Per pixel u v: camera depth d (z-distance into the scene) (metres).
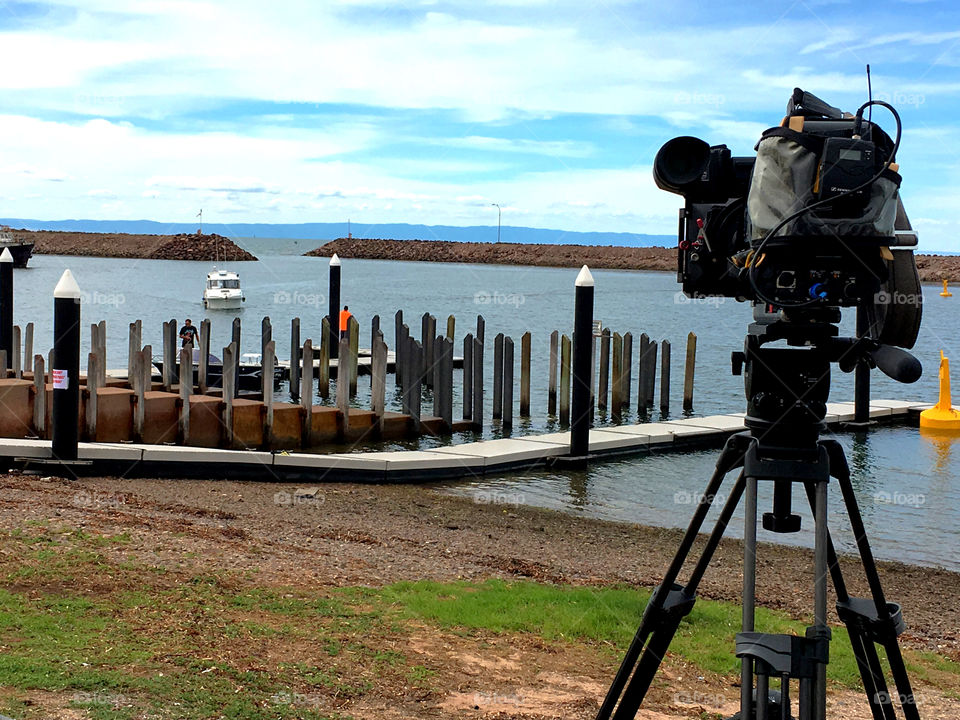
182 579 7.84
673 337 50.91
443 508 13.83
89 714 4.91
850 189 3.50
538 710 5.80
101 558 8.13
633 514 14.71
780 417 3.96
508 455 17.25
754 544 3.94
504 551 11.11
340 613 7.41
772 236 3.53
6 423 18.08
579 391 17.89
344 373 20.12
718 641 7.78
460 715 5.59
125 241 195.88
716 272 4.20
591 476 17.34
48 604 6.76
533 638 7.29
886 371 3.72
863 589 11.00
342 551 10.05
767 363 3.99
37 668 5.46
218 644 6.31
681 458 19.03
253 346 42.28
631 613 8.11
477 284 103.75
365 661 6.34
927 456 20.45
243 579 8.12
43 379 18.00
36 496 11.40
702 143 4.12
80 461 13.66
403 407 21.92
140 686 5.38
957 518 15.32
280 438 19.34
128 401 18.23
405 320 57.00
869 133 3.62
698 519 4.24
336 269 30.89
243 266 148.38
